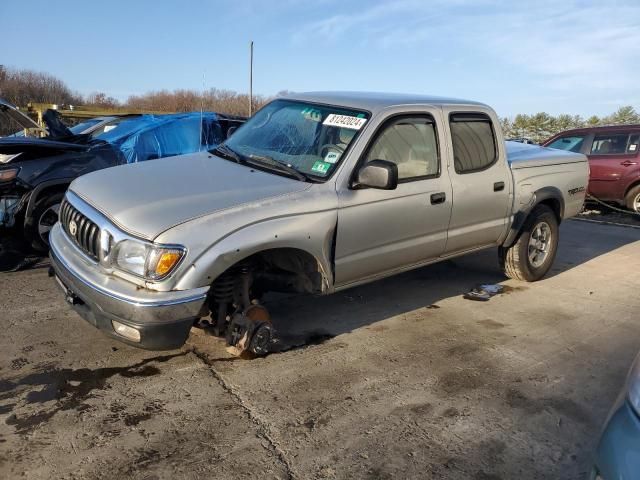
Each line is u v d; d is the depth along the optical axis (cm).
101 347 401
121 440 295
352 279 420
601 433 213
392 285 585
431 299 545
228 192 359
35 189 564
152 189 361
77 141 689
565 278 644
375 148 418
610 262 728
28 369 365
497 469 288
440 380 379
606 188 1103
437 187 459
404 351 422
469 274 639
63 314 456
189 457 285
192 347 408
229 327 375
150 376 364
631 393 212
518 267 591
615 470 190
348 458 290
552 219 613
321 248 381
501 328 479
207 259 322
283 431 311
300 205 367
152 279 313
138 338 318
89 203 360
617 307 545
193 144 722
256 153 439
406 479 277
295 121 456
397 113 438
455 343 442
